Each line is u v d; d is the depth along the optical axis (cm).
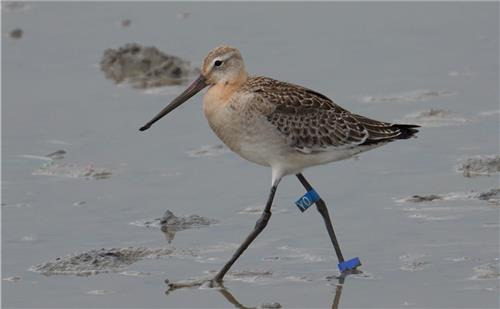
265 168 2781
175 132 3069
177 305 2078
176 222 2462
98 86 3519
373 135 2259
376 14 4097
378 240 2317
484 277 2114
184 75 3591
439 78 3366
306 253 2289
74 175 2795
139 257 2297
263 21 4066
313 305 2053
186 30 4025
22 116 3250
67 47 3931
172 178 2742
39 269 2250
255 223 2452
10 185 2738
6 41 4019
